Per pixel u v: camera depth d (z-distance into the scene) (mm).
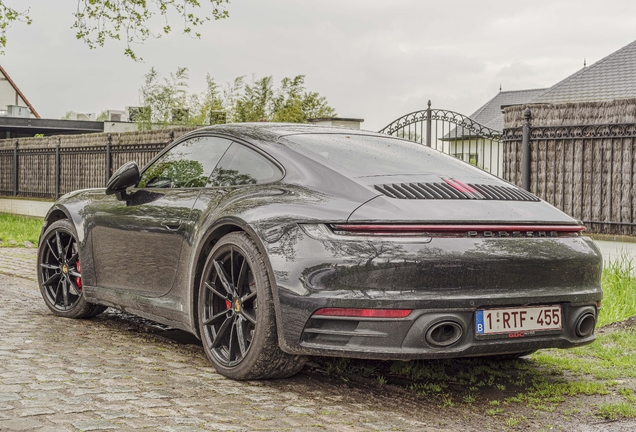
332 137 3844
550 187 8430
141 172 4473
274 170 3490
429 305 2838
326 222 2990
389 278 2844
